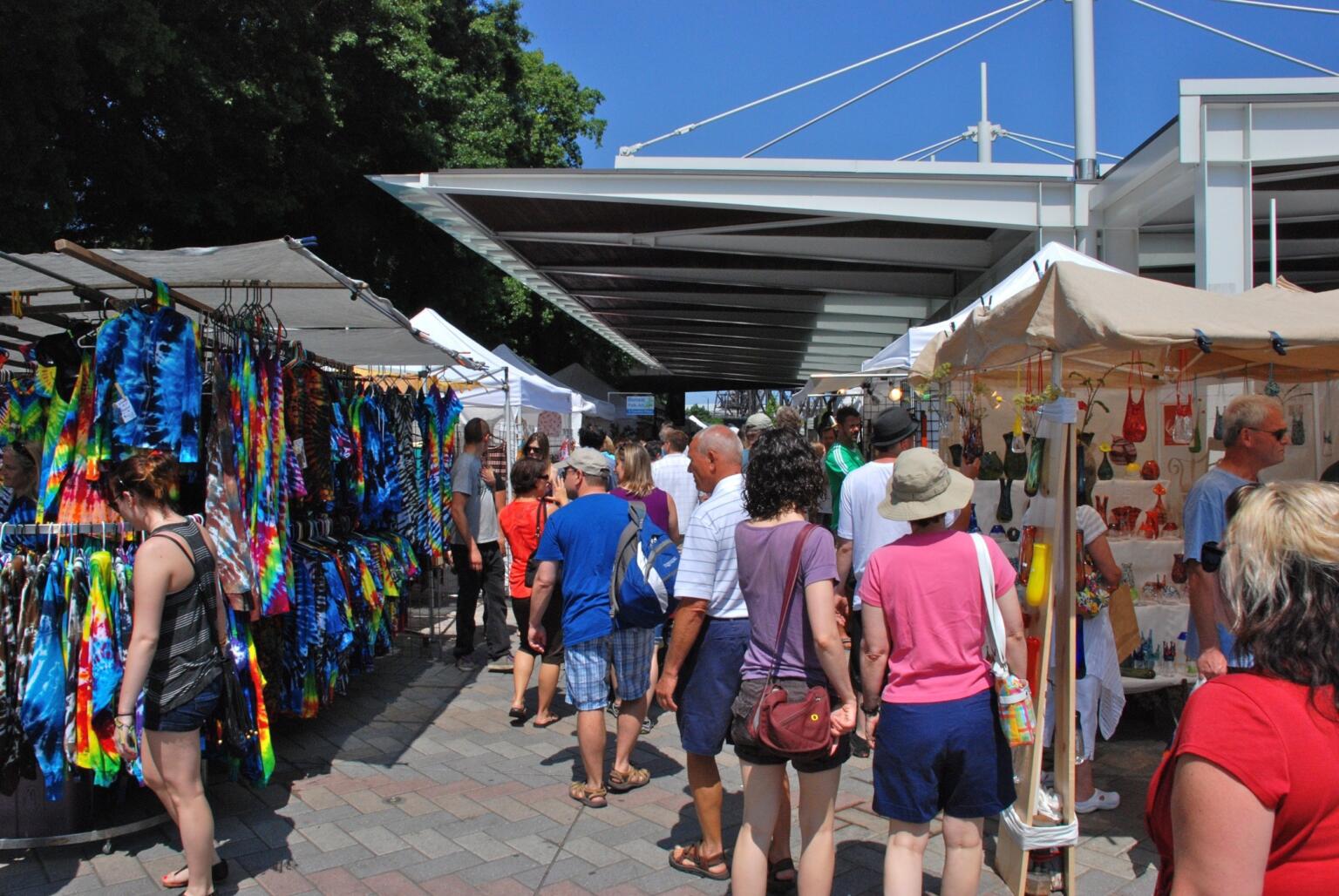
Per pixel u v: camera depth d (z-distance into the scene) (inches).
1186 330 132.7
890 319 813.2
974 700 116.6
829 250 560.7
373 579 252.1
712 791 149.7
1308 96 318.7
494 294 808.9
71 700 150.9
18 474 175.2
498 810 181.3
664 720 249.1
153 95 478.6
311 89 554.9
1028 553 167.5
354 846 163.6
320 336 268.4
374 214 674.2
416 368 409.1
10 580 151.5
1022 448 187.8
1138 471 241.3
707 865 151.4
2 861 154.9
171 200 519.5
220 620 143.7
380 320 242.1
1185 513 148.5
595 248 601.9
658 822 175.5
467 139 702.5
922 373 226.1
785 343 1085.8
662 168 429.7
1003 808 116.6
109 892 144.6
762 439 131.1
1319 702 55.4
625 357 1473.9
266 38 521.7
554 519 191.3
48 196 417.7
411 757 213.3
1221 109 325.7
